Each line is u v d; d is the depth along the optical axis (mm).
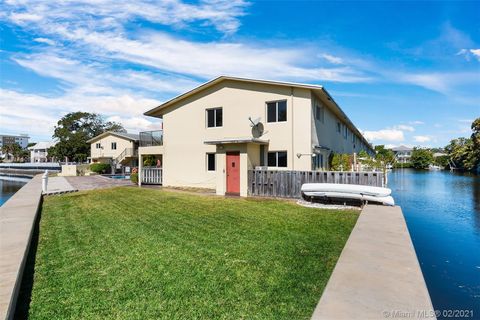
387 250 4324
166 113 17328
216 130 15312
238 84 14602
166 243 5848
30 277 4336
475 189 20469
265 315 3191
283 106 13477
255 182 12367
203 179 15781
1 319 2871
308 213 8742
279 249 5363
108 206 10531
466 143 49594
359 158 21328
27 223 7180
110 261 4906
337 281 3244
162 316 3219
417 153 60469
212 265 4633
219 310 3307
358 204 9984
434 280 5254
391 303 2738
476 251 6855
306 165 12750
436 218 10648
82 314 3318
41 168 49938
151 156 23484
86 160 51906
